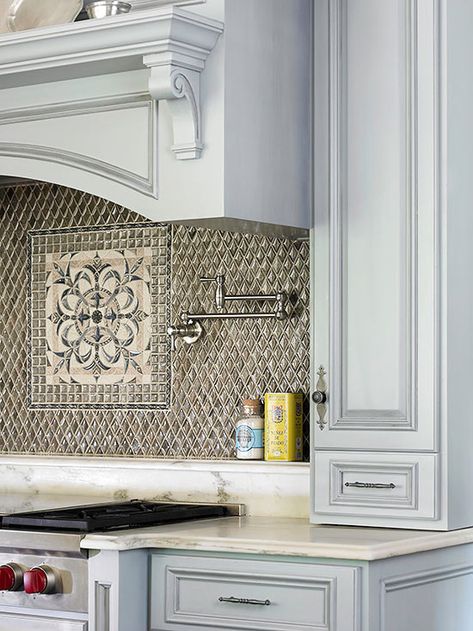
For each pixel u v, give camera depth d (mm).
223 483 3104
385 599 2418
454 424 2670
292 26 2816
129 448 3336
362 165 2770
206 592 2531
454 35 2723
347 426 2754
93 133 2770
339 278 2783
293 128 2809
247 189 2641
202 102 2602
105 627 2512
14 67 2746
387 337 2717
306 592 2418
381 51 2756
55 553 2594
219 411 3201
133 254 3367
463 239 2738
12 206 3557
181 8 2645
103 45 2588
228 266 3215
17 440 3512
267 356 3137
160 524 2807
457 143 2725
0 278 3551
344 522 2750
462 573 2693
